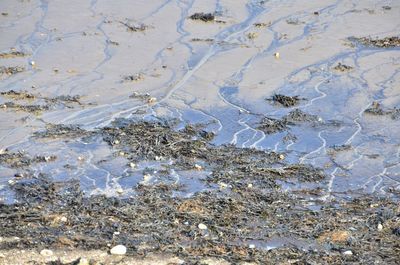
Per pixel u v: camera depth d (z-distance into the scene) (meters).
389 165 29.20
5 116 32.22
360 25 42.97
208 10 44.69
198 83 35.88
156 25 42.38
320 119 32.78
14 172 27.88
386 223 24.91
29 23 42.41
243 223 24.62
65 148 29.72
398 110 33.56
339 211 25.72
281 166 28.81
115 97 34.31
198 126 31.81
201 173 28.02
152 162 28.77
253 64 37.94
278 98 34.31
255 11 44.81
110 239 23.28
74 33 41.22
